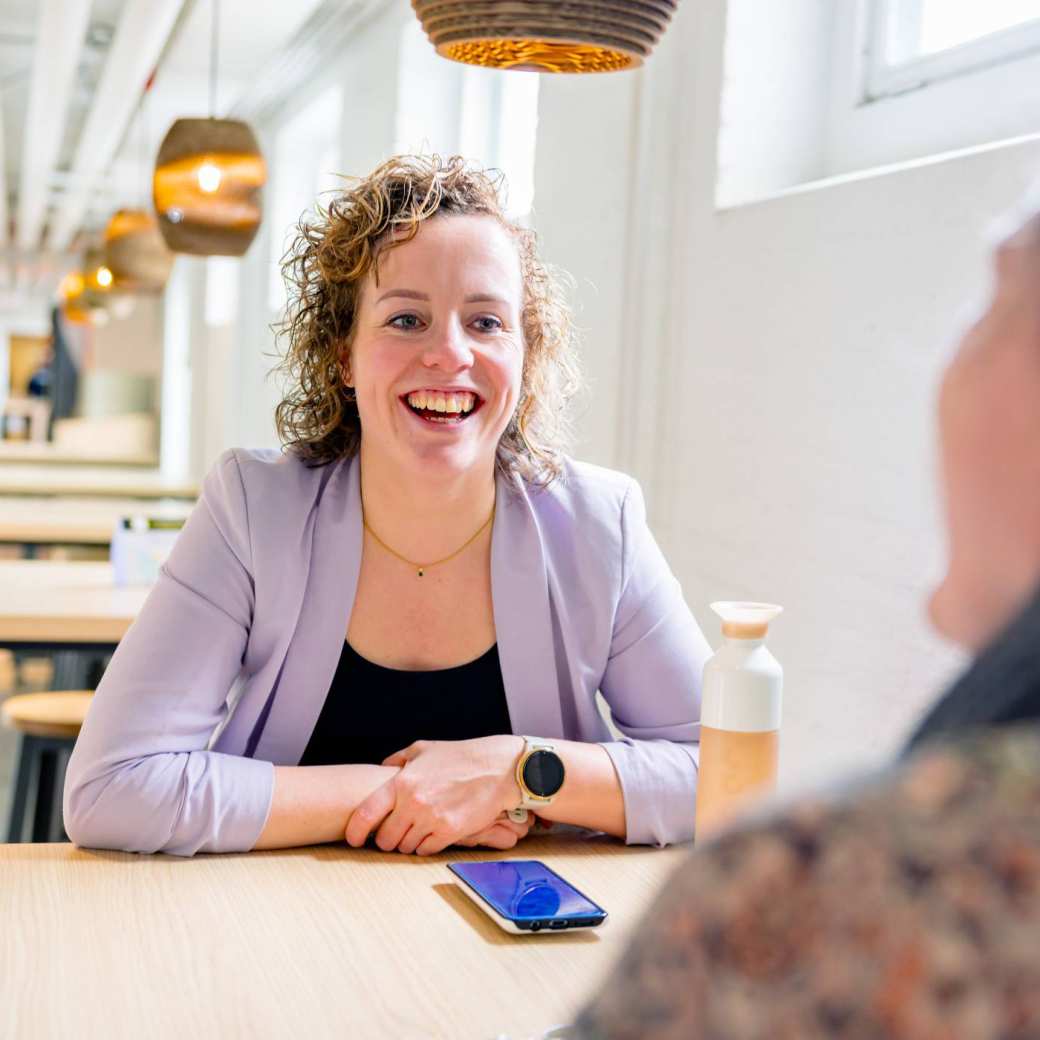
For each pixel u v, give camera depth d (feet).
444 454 4.88
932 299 5.73
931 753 1.28
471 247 4.95
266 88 22.76
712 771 3.89
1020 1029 1.11
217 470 5.20
